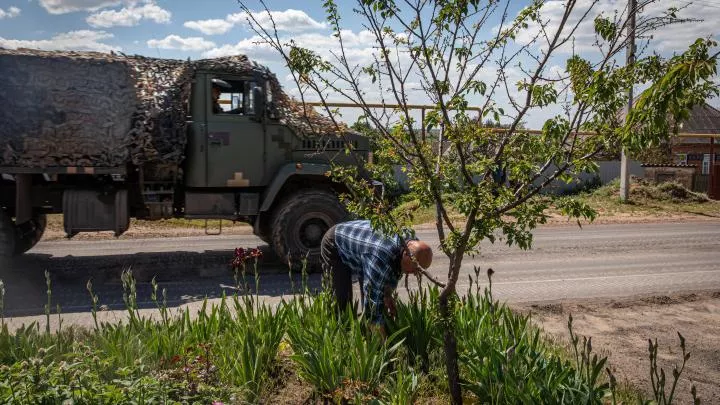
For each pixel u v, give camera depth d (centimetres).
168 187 847
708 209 1891
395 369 414
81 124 786
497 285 791
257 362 398
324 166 855
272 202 862
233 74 850
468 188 339
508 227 340
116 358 380
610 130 316
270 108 856
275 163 861
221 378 388
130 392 321
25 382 313
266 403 386
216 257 962
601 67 328
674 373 316
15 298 701
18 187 791
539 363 389
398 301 462
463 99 331
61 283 781
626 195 1930
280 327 448
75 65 793
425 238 1209
